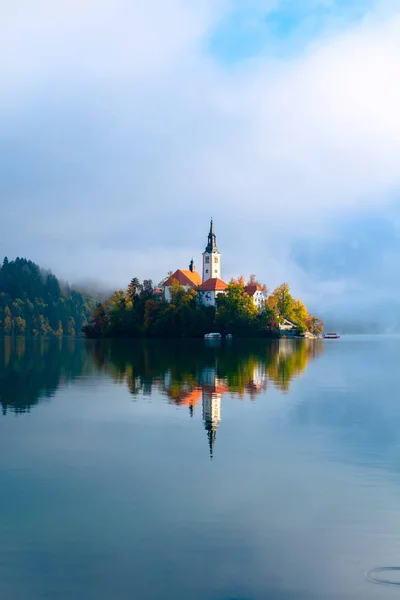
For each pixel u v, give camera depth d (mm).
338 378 62594
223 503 20688
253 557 16719
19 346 149000
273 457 26938
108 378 60562
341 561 16500
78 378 60688
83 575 15719
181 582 15406
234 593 14938
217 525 18781
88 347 139750
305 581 15484
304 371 71250
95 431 32531
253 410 39750
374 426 34188
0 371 69438
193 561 16469
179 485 22672
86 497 21281
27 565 16219
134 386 53188
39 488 22281
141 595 14836
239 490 22109
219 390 50531
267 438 30891
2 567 16109
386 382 58531
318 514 19734
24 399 44906
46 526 18641
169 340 193000
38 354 106875
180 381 57469
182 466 25359
